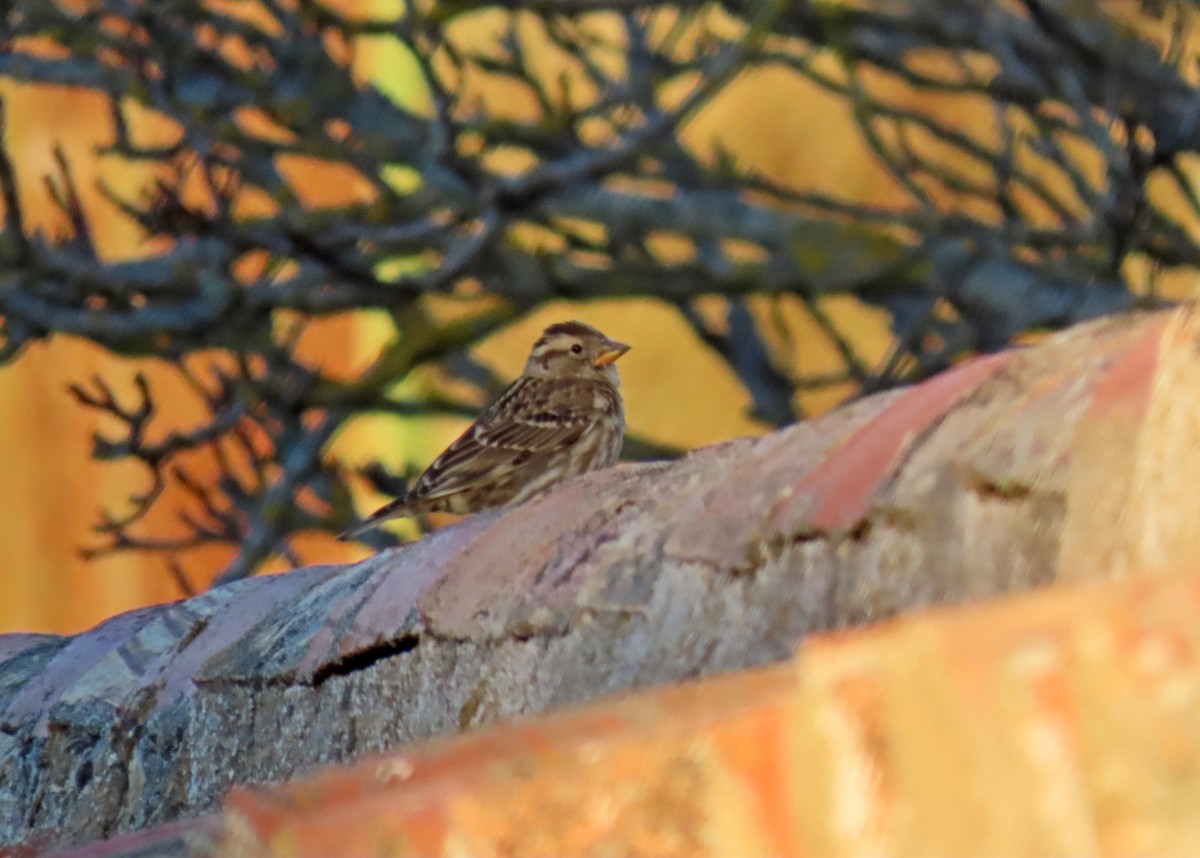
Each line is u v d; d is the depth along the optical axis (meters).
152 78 11.96
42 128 16.48
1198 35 14.12
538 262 12.58
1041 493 2.92
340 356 16.64
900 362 12.55
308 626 4.75
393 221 11.93
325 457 14.88
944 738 2.13
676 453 13.93
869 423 3.54
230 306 11.90
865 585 3.20
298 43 12.02
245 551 12.65
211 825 3.10
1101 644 2.09
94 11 11.87
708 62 11.07
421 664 4.27
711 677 3.32
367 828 2.43
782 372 13.77
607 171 11.03
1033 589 2.90
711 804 2.27
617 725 2.48
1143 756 2.01
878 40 12.63
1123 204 11.73
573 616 3.84
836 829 2.18
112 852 3.36
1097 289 12.12
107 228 16.36
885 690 2.20
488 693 4.03
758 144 18.55
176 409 16.78
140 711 5.09
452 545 4.55
